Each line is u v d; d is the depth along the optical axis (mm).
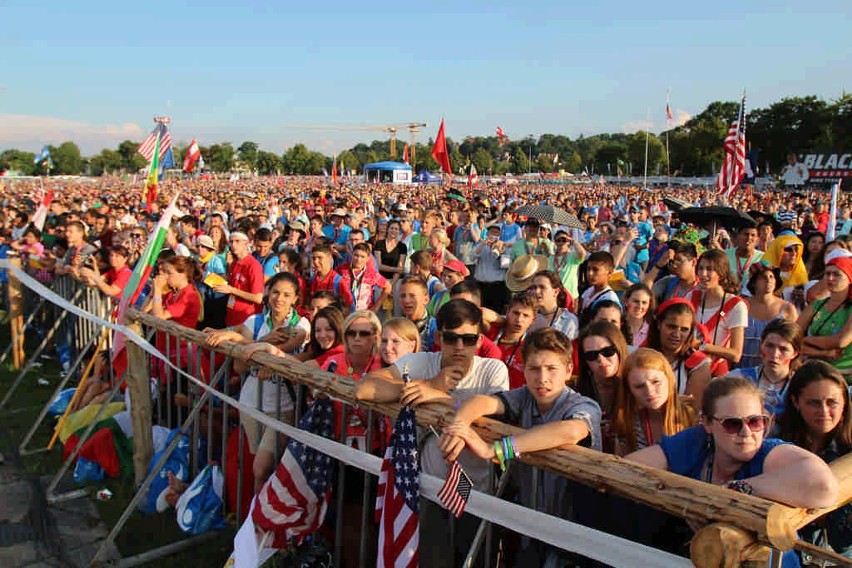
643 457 2682
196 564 3988
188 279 6000
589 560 2643
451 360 3434
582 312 6059
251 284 6980
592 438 2773
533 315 4844
